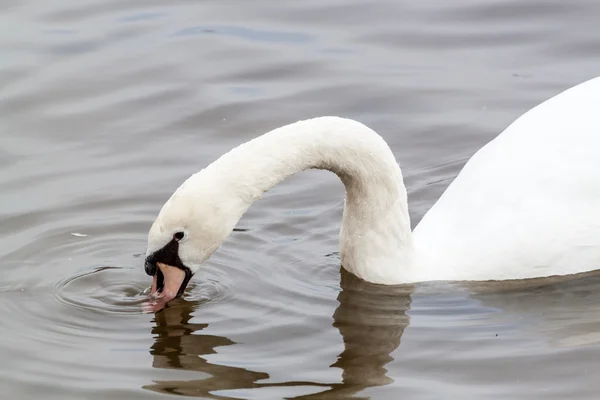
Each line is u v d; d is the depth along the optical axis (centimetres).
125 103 1712
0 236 1398
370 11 1944
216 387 1075
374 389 1063
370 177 1234
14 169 1548
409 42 1852
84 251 1366
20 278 1307
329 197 1495
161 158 1581
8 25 1903
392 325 1189
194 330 1187
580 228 1271
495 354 1118
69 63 1802
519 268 1279
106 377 1099
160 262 1186
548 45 1819
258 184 1179
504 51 1816
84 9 1959
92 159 1579
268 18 1933
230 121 1670
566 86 1712
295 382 1080
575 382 1060
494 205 1302
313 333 1175
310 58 1814
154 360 1130
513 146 1338
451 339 1153
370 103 1700
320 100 1709
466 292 1259
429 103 1695
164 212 1175
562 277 1284
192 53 1833
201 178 1174
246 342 1160
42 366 1123
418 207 1472
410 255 1281
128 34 1884
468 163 1385
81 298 1262
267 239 1395
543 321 1187
